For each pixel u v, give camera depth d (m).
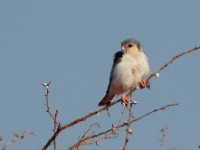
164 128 5.84
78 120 7.24
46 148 7.09
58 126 7.09
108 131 6.95
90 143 6.81
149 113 6.82
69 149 6.70
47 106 7.10
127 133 6.28
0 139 5.84
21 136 5.93
